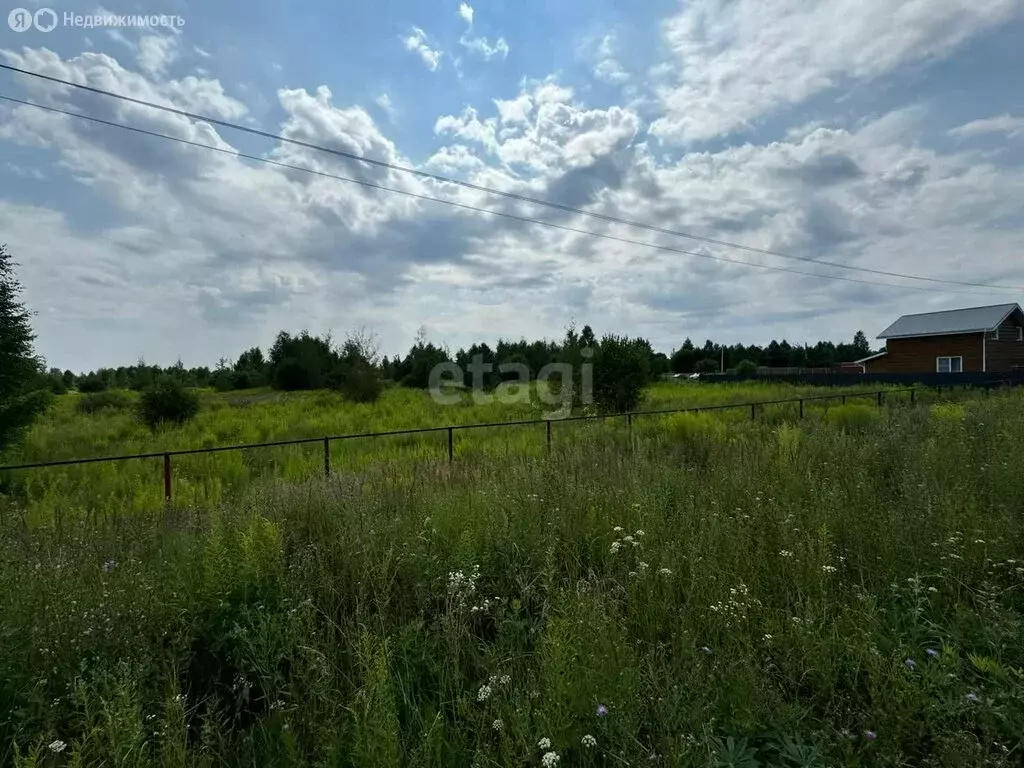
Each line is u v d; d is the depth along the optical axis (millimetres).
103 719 2303
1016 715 2248
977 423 9469
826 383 41406
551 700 2268
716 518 4414
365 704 2141
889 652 2734
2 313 11828
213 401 31891
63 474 9688
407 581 3748
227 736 2549
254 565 3461
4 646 2635
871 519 4336
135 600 3170
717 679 2555
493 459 8664
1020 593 3430
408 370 51781
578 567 3949
